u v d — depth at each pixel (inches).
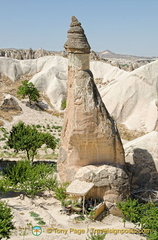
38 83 3774.6
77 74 1147.9
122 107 2883.9
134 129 2679.6
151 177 1259.2
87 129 1123.3
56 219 954.7
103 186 1087.6
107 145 1136.8
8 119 2691.9
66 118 1207.6
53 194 1159.6
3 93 3307.1
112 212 1077.1
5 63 4030.5
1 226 677.3
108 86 3174.2
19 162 1234.6
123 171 1125.7
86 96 1129.4
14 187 1114.7
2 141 2165.4
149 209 1047.0
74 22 1139.3
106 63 4259.4
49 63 4234.7
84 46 1131.3
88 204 1060.5
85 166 1141.1
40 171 1201.4
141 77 2979.8
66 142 1201.4
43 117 2974.9
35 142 1563.7
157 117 2664.9
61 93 3649.1
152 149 1314.0
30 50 4928.6
